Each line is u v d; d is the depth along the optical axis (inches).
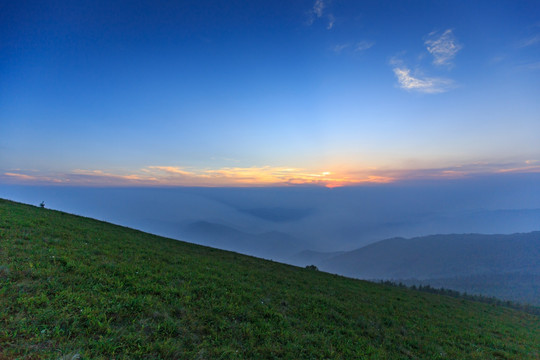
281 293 682.8
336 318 591.5
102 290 382.6
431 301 1321.4
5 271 354.0
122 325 310.3
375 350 461.1
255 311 489.1
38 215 900.6
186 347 310.2
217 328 382.9
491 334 805.9
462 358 533.6
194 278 588.7
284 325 463.5
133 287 425.4
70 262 450.0
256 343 375.6
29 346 229.3
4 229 591.2
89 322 290.2
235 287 605.0
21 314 268.5
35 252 468.4
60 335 257.8
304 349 393.1
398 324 674.2
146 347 279.9
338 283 1179.9
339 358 397.4
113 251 649.0
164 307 385.7
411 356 489.1
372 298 971.9
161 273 557.3
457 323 859.4
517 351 660.7
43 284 346.0
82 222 1059.9
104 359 243.3
